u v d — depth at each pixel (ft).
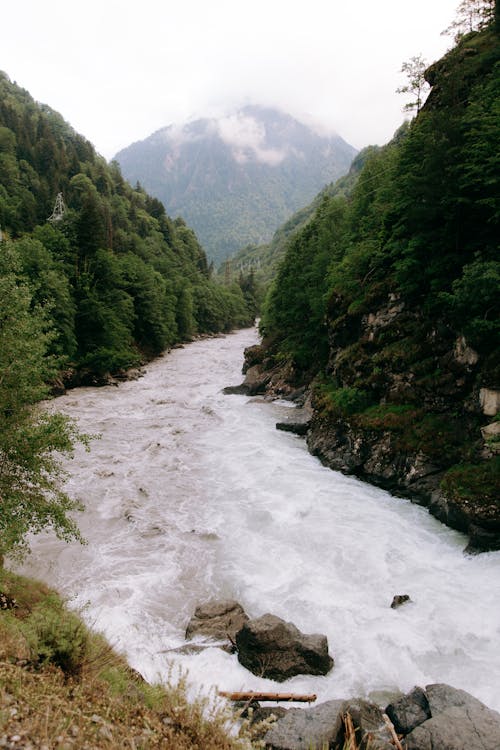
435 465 62.59
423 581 44.04
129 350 180.96
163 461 78.79
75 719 14.98
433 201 69.51
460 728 23.45
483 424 58.90
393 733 24.36
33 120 439.63
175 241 469.16
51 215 265.54
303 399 125.29
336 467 75.56
